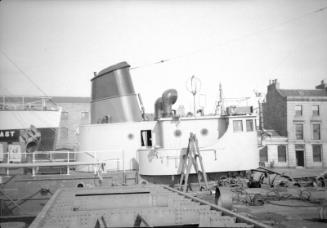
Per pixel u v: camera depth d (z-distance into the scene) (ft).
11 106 78.69
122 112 55.83
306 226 27.43
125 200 27.35
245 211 34.12
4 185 43.88
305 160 114.52
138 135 53.47
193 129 52.26
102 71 57.72
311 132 115.65
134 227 17.83
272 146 114.52
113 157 53.01
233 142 50.24
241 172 51.24
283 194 42.91
